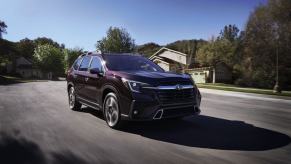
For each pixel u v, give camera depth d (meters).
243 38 48.66
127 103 6.20
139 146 5.34
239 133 6.44
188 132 6.45
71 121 7.48
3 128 6.62
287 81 45.56
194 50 62.31
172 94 6.17
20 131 6.36
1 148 5.18
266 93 23.47
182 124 7.29
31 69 96.12
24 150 5.07
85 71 8.38
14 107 9.88
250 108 11.38
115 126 6.61
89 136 6.00
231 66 53.09
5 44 74.25
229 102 13.67
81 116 8.20
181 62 55.44
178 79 6.38
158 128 6.79
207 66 55.50
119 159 4.66
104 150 5.10
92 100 7.74
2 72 74.69
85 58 8.78
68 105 10.43
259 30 46.06
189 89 6.45
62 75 98.19
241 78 49.47
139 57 8.21
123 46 55.81
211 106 11.45
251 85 46.94
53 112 8.85
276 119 8.60
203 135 6.19
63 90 18.25
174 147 5.30
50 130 6.48
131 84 6.20
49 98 12.86
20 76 76.00
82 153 4.93
